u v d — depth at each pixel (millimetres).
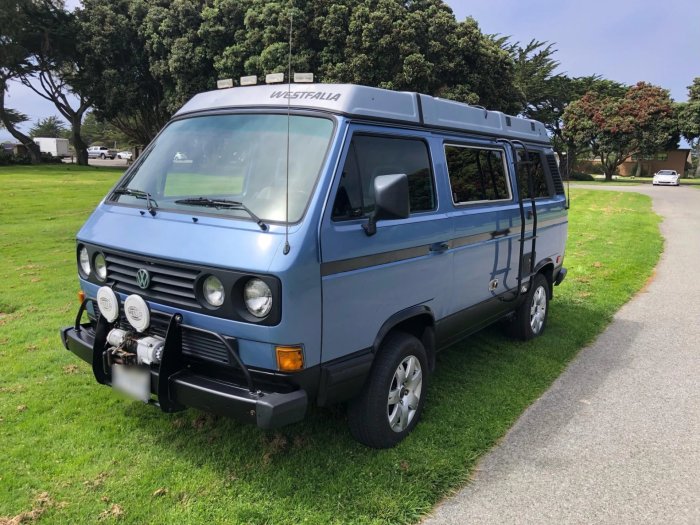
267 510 3248
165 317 3443
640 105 46906
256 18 33438
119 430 4094
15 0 37375
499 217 5148
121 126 45594
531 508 3408
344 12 31344
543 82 50656
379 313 3711
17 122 50062
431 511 3348
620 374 5586
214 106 4207
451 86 33844
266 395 3127
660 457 4031
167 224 3576
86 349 3822
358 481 3541
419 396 4207
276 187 3432
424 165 4211
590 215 20062
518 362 5730
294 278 3055
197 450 3846
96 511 3201
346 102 3586
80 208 17203
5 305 7160
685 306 8180
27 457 3725
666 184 44469
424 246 4074
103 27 37969
